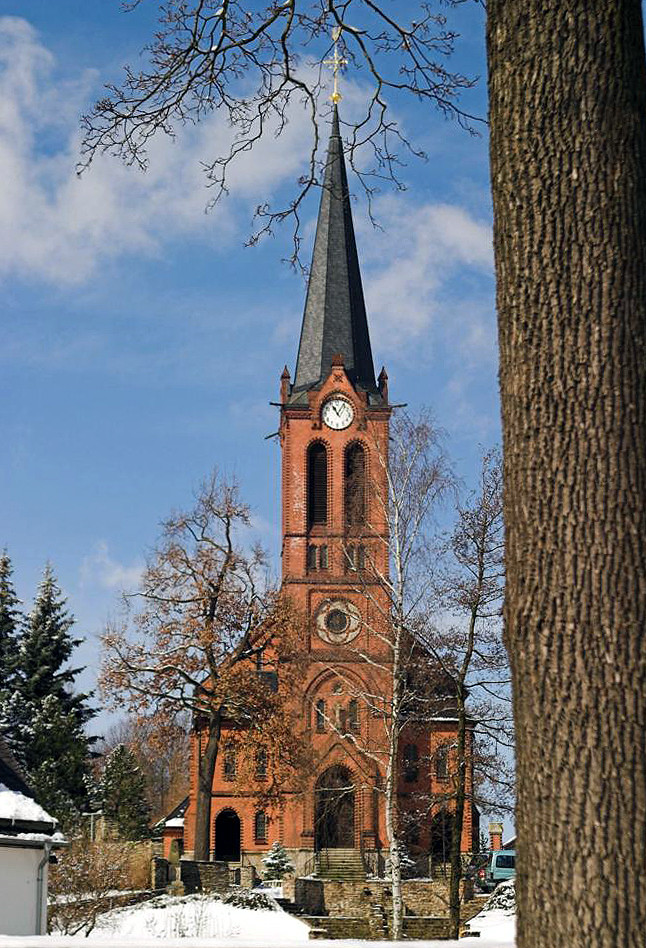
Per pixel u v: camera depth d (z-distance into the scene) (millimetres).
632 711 6746
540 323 7312
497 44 7750
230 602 58469
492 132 7766
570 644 6914
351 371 81750
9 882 27906
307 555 78688
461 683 35031
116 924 38156
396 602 37562
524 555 7176
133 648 57375
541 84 7488
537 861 6824
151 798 116625
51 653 75250
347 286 84750
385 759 72938
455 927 33500
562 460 7125
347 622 77062
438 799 40156
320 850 74875
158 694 57188
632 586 6898
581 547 6992
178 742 59438
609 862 6594
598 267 7246
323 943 19922
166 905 42125
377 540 69625
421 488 38125
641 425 7105
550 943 6688
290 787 73938
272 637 60594
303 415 80438
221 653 58750
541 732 6922
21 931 27781
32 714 71188
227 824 76750
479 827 72125
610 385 7125
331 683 76062
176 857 47812
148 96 12453
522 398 7320
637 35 7562
